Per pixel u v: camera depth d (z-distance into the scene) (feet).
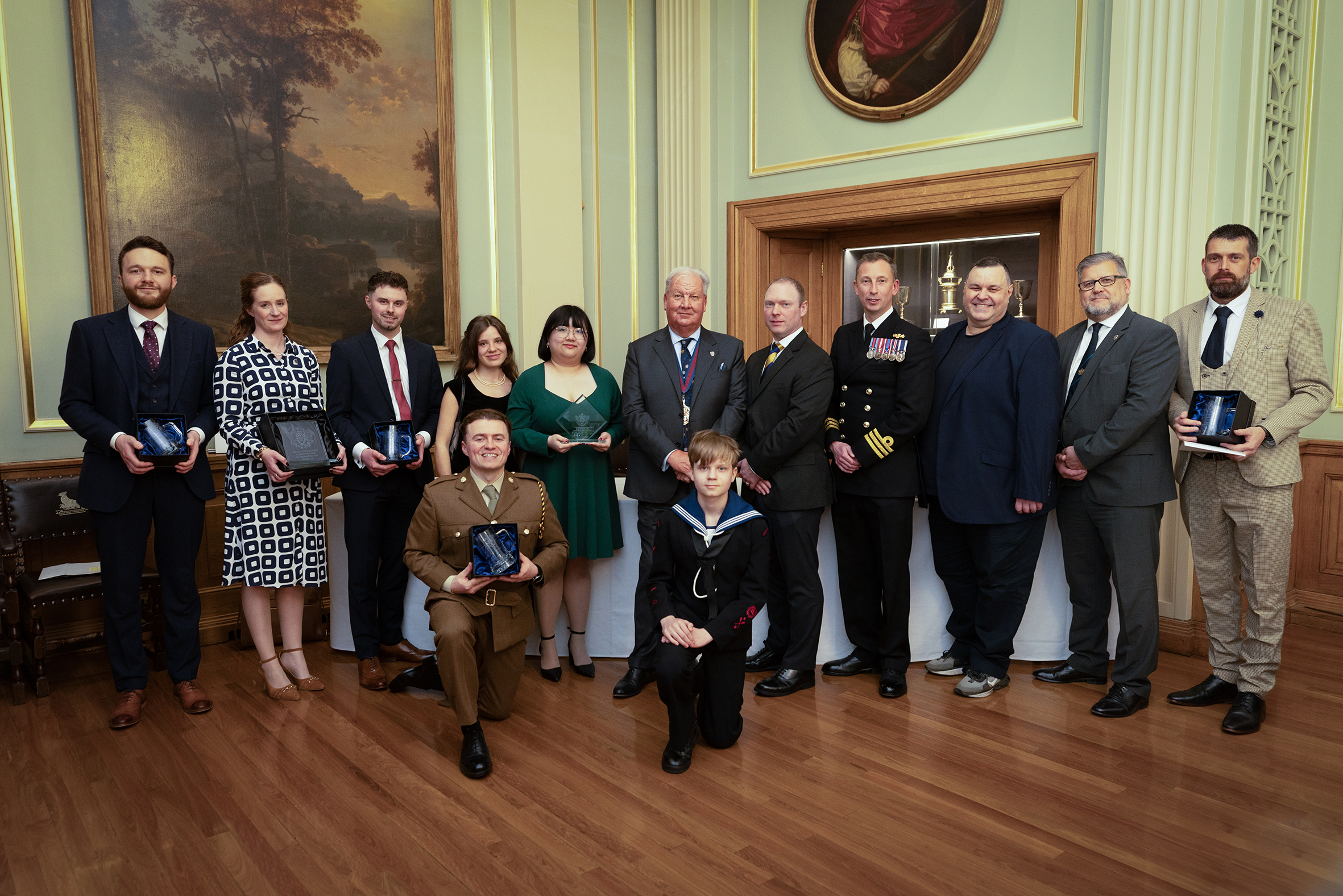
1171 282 12.68
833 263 18.02
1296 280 13.93
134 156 12.54
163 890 6.84
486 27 16.17
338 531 12.61
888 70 15.58
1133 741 9.48
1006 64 14.39
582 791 8.43
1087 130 13.64
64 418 9.89
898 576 10.85
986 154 14.67
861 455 10.58
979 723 10.01
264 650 10.84
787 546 10.83
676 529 9.31
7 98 11.59
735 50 17.62
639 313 18.98
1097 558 10.79
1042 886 6.81
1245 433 9.30
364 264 14.85
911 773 8.75
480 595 9.46
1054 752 9.22
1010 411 10.36
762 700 10.78
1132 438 9.82
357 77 14.58
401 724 10.12
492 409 11.02
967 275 16.30
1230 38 12.02
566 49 16.90
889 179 15.75
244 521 10.45
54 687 11.33
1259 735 9.62
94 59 12.12
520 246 16.61
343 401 11.49
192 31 12.93
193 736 9.76
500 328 12.01
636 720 10.25
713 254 18.06
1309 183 13.96
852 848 7.37
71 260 12.25
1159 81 12.53
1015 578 10.67
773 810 8.04
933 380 10.72
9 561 10.88
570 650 11.86
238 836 7.61
